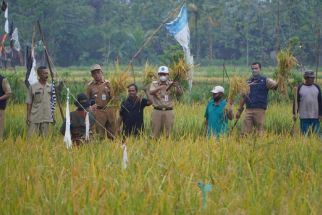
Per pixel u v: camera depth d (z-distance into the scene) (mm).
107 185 11945
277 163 14836
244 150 16172
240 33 132375
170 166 13680
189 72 22219
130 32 133375
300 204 10797
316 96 23188
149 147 16797
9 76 41344
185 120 25594
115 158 15062
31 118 21281
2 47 28062
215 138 18344
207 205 10523
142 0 139500
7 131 22922
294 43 67188
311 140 18406
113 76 21734
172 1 136625
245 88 21766
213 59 139250
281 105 33156
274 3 124375
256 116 23297
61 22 129000
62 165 14289
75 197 10898
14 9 123812
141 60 132125
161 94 22188
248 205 10758
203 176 13297
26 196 11141
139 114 22062
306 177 12961
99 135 19156
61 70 120062
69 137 17125
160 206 10281
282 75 23438
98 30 135375
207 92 41969
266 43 128000
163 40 132125
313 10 120188
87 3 145250
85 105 18344
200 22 127875
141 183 11969
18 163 14133
